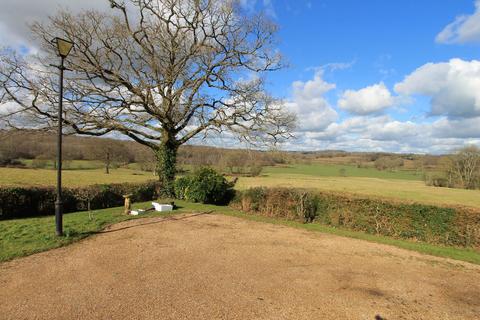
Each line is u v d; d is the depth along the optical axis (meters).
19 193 10.86
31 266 5.71
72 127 14.06
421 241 9.46
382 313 4.35
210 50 14.86
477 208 9.05
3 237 7.50
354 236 9.36
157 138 17.12
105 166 44.44
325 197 11.52
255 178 32.28
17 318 3.84
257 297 4.69
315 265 6.35
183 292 4.76
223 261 6.35
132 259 6.26
